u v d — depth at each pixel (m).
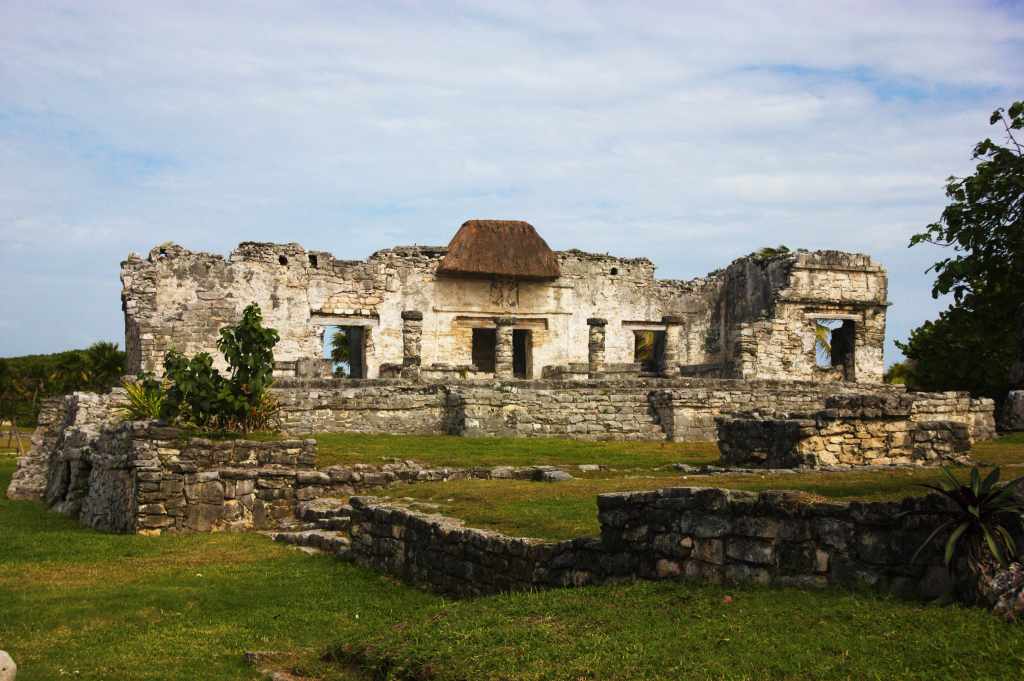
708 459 20.69
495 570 10.30
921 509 7.36
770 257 42.94
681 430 24.89
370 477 17.20
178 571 12.74
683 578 8.70
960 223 9.55
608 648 7.30
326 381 30.22
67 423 23.48
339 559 13.29
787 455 17.11
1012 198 9.38
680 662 6.80
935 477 11.02
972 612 6.75
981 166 9.49
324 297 40.41
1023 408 23.05
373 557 12.66
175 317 38.03
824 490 10.00
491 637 7.95
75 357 49.06
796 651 6.66
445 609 9.21
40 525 17.83
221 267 38.81
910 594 7.33
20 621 10.36
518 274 42.66
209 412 18.00
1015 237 9.33
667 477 15.13
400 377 37.16
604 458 20.81
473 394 24.72
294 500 16.77
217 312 38.66
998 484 7.67
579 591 8.95
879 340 42.59
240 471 16.45
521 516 11.65
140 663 8.98
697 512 8.69
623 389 26.81
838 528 7.82
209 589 11.65
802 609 7.43
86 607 10.89
